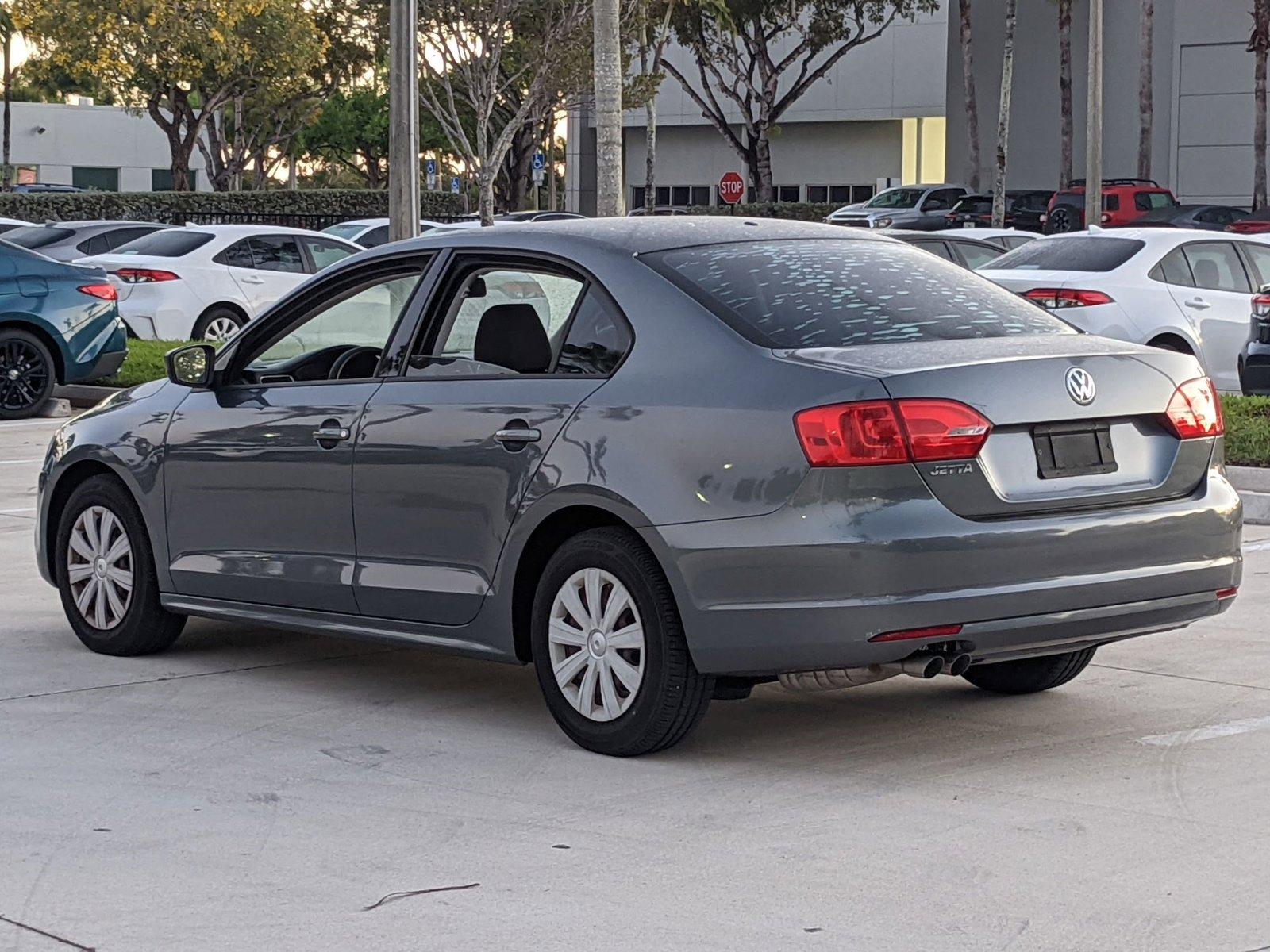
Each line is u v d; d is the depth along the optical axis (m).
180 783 6.21
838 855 5.36
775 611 5.91
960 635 5.89
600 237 6.82
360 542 7.20
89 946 4.65
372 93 85.62
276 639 8.76
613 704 6.42
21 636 8.77
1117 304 17.09
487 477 6.69
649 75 41.09
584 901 4.97
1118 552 6.16
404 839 5.57
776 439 5.91
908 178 72.56
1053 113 64.06
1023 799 5.95
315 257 24.89
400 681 7.85
